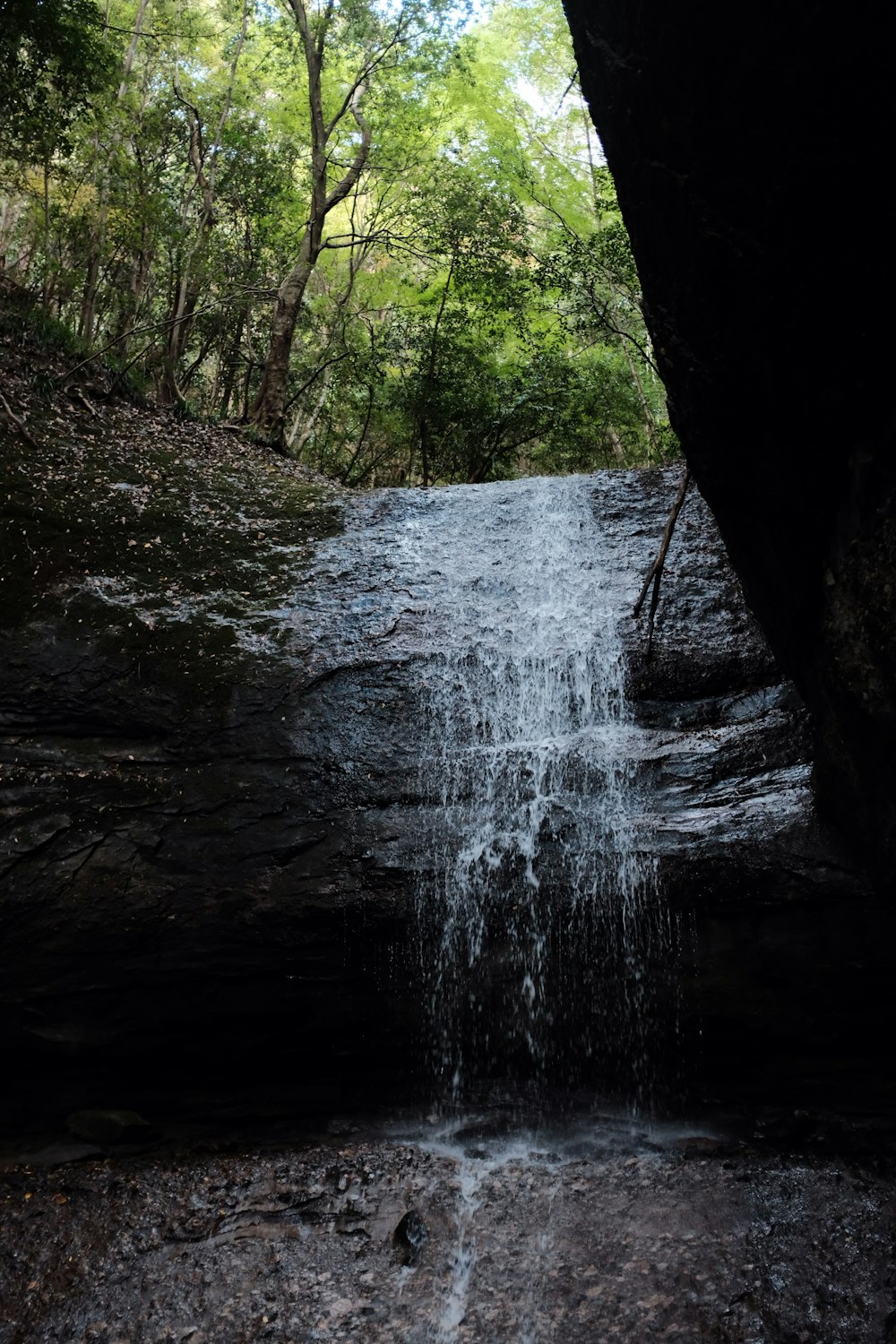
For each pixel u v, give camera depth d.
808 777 5.78
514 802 6.01
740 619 7.54
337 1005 5.57
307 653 7.12
